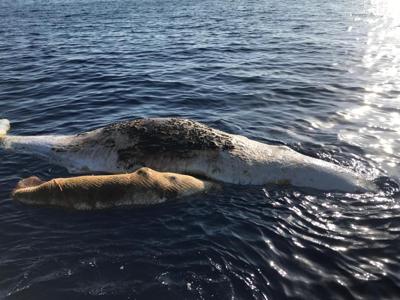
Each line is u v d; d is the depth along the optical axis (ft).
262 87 49.11
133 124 29.68
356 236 22.27
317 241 21.86
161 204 24.85
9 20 114.52
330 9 131.64
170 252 20.89
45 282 18.95
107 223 23.13
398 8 133.59
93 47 74.49
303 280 19.30
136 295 18.29
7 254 20.67
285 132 35.83
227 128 36.68
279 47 72.38
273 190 26.61
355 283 19.20
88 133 30.81
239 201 25.38
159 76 53.88
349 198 25.67
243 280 19.17
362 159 30.71
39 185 25.22
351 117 39.37
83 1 169.17
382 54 66.54
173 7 141.08
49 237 21.94
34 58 66.18
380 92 47.01
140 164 28.04
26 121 38.45
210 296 18.24
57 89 48.67
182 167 27.68
